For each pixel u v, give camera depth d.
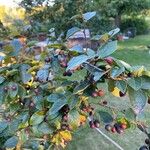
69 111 0.19
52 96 0.20
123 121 0.19
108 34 0.19
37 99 0.22
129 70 0.17
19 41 0.26
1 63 0.24
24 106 0.23
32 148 0.25
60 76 0.22
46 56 0.23
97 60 0.18
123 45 2.05
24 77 0.22
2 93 0.22
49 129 0.21
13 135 0.25
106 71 0.17
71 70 0.20
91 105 0.21
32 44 0.26
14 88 0.22
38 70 0.23
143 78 0.17
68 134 0.22
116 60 0.17
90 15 0.22
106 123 0.19
